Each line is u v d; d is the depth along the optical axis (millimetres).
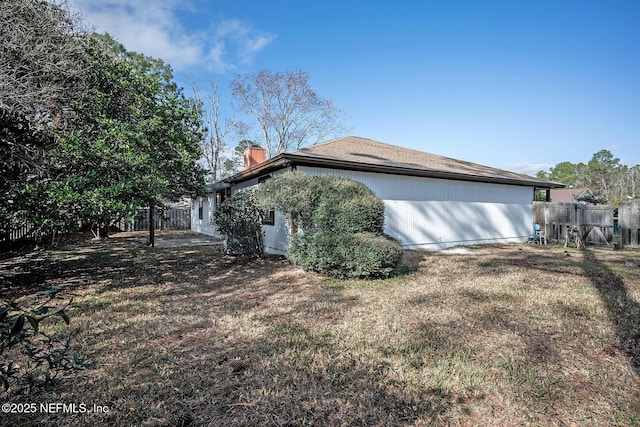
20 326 1271
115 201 5344
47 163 5809
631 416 2109
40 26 6629
